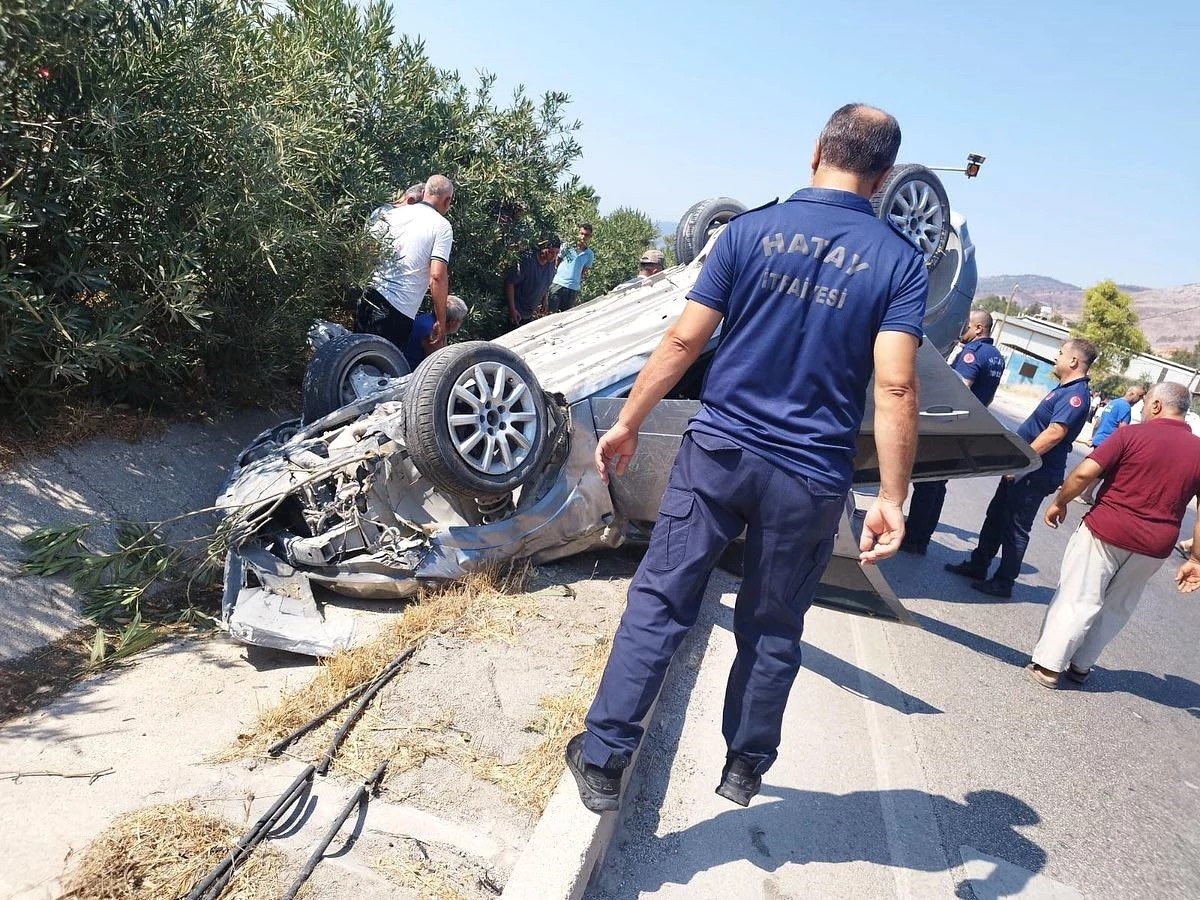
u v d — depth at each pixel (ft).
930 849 10.50
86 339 13.94
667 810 10.15
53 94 13.33
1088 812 12.19
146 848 7.80
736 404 8.16
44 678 11.09
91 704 10.53
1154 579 28.81
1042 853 10.94
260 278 18.83
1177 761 14.46
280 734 9.74
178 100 15.03
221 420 19.12
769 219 8.21
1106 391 209.87
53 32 12.53
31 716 10.18
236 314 18.51
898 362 7.63
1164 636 22.17
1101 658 19.26
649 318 18.25
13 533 12.66
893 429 7.58
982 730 14.07
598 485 14.85
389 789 9.03
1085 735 14.73
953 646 17.74
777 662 8.59
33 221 13.30
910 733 13.37
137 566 13.01
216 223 15.87
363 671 10.96
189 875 7.61
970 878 10.10
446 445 13.07
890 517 7.59
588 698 10.91
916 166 19.97
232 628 11.73
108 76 13.78
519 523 14.29
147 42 14.70
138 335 14.93
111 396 16.74
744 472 7.98
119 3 13.87
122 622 12.69
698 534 8.27
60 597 12.34
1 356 13.07
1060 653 16.30
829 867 9.75
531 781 9.43
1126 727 15.44
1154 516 15.60
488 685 11.02
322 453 14.56
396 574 13.21
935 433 17.89
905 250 7.95
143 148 14.87
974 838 10.96
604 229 58.13
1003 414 115.03
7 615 11.56
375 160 25.04
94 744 9.59
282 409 21.65
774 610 8.46
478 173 30.27
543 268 33.30
